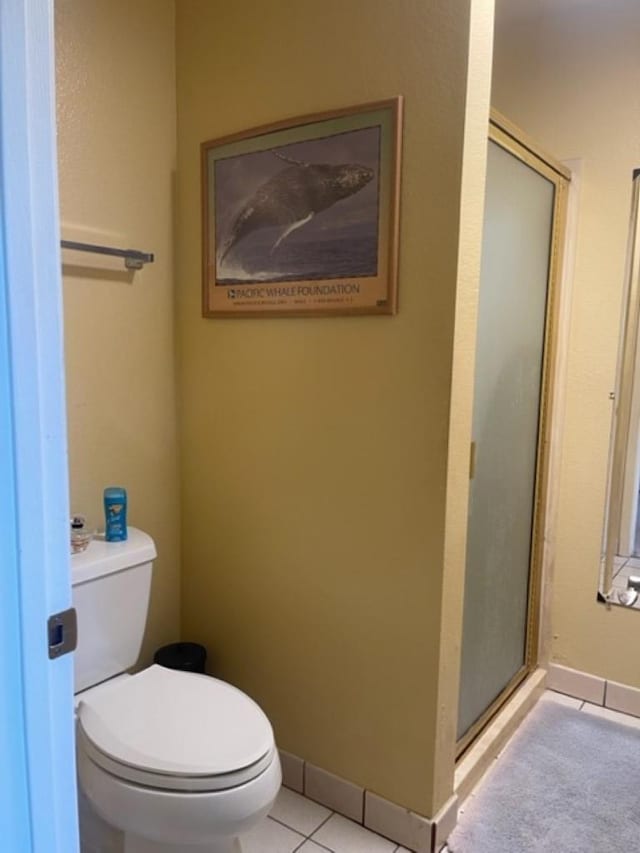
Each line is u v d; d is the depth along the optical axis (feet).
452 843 5.35
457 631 5.24
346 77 4.96
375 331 5.04
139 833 4.13
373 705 5.40
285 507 5.78
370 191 4.89
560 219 7.05
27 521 2.05
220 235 5.86
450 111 4.50
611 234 7.00
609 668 7.45
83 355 5.61
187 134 6.06
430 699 5.09
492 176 5.64
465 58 4.42
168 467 6.49
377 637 5.32
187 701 4.81
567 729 6.98
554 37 7.09
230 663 6.40
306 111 5.20
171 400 6.44
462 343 4.78
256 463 5.94
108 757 4.22
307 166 5.20
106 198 5.64
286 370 5.61
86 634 5.04
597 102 6.93
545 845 5.35
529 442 7.06
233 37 5.59
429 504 4.93
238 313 5.82
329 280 5.20
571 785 6.08
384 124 4.76
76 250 5.40
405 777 5.28
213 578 6.44
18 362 1.98
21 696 2.09
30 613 2.08
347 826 5.53
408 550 5.08
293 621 5.85
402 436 5.00
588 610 7.52
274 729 6.09
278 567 5.90
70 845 2.33
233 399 6.03
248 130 5.52
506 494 6.63
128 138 5.75
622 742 6.77
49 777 2.20
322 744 5.76
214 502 6.32
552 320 7.20
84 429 5.70
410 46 4.63
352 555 5.39
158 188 6.06
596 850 5.31
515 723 6.92
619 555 7.45
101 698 4.81
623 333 7.06
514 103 7.39
